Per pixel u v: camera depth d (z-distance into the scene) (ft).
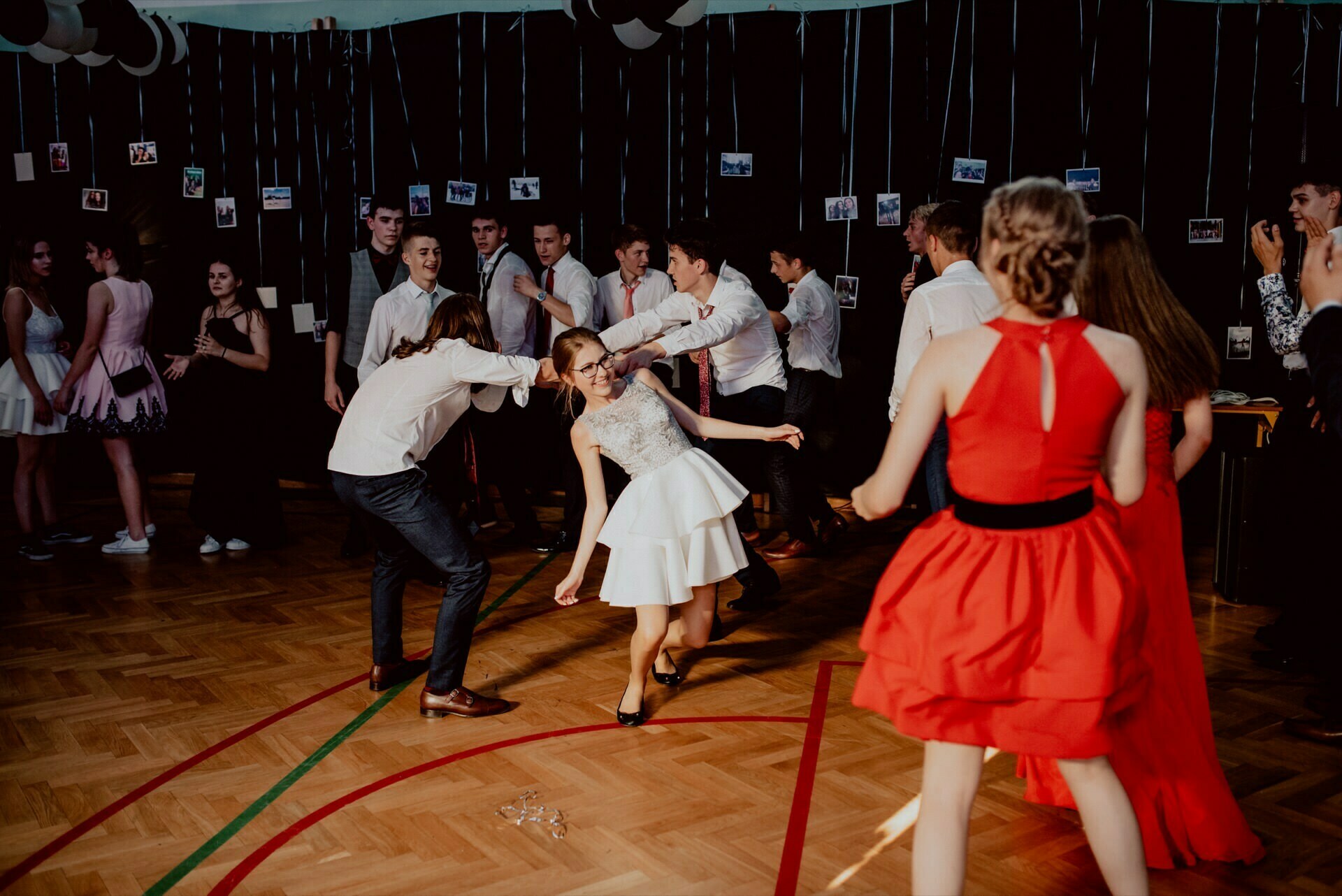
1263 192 19.51
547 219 18.17
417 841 8.84
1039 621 6.17
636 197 21.42
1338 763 9.98
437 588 16.72
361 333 18.30
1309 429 12.39
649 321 15.12
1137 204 19.65
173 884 8.20
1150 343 7.87
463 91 21.72
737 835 8.86
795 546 18.08
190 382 18.58
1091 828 6.44
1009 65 19.66
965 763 6.40
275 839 8.89
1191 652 8.23
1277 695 11.71
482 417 18.53
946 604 6.24
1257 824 8.85
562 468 18.51
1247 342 19.74
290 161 22.56
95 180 22.94
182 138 22.65
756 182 20.97
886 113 20.34
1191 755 8.04
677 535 10.77
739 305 14.71
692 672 12.80
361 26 22.43
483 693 12.21
